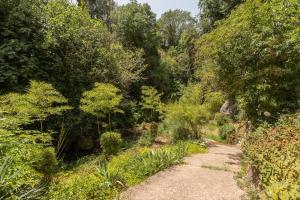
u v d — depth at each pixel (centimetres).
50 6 1141
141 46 2006
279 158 333
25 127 912
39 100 711
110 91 927
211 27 2381
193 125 1221
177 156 730
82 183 497
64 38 1103
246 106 745
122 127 1487
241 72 740
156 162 639
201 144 1071
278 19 613
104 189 486
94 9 2636
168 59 2598
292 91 692
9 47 954
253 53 698
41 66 1057
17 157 344
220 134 1391
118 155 885
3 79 900
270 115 667
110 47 1387
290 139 409
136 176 564
